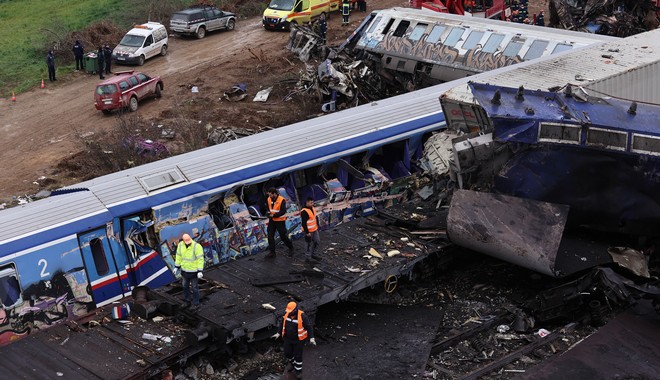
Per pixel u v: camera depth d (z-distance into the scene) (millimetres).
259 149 19438
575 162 16422
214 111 31703
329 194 20156
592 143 16297
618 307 16672
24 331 15602
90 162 27172
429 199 21016
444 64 29953
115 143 27641
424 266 18156
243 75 36531
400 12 32906
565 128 16250
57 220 16203
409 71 31266
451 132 19906
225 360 15359
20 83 37594
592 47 23484
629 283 15531
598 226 17156
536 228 16344
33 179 26578
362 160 21125
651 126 16625
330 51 33156
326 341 15891
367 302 17734
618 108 17234
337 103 31484
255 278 16547
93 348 14352
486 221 16641
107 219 16703
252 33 44438
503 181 16781
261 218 19109
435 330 16234
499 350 15695
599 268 15766
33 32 45594
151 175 17859
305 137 20172
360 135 20734
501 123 16359
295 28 36594
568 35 28094
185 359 14336
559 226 16266
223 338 14383
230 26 45250
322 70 30781
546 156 16422
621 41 24078
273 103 32969
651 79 21562
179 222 17750
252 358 15617
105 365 13758
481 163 16672
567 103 17016
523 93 17109
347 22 44688
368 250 17828
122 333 14891
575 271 16172
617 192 16703
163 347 14344
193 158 18734
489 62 28719
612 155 16344
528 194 16734
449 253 18469
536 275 18344
